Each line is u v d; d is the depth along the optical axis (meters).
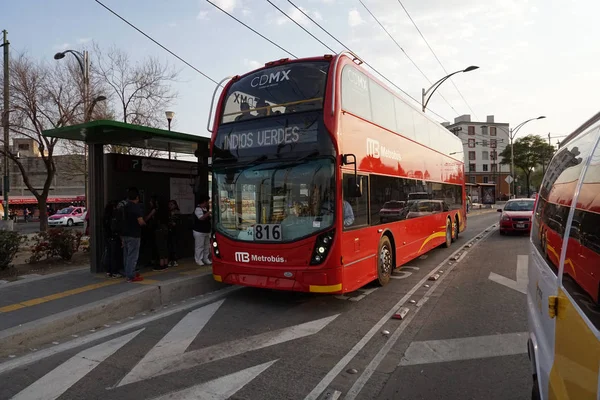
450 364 4.50
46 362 4.70
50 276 8.36
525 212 17.39
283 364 4.55
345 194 6.61
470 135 84.94
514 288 7.95
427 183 11.67
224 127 7.36
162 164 9.84
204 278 8.20
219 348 5.06
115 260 8.29
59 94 17.17
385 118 8.67
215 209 7.33
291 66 7.02
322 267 6.29
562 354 2.09
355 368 4.43
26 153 49.66
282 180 6.69
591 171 2.13
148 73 18.91
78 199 48.28
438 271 9.90
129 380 4.19
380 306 6.88
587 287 1.85
